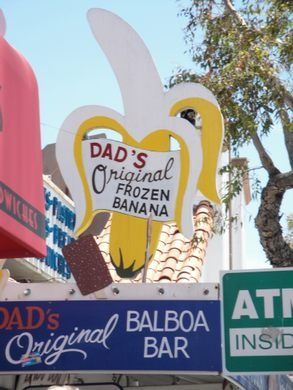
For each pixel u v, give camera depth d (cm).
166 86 1257
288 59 1198
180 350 793
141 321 807
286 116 1201
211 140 992
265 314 792
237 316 795
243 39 1223
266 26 1220
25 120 714
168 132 1002
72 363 799
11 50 715
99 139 1005
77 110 1013
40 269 1218
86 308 815
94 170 994
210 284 814
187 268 1348
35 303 822
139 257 961
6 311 820
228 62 1245
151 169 991
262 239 1205
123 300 815
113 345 801
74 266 817
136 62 1035
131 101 1020
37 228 699
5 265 1166
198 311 804
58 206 1321
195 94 1010
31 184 702
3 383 970
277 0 1217
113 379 1051
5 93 680
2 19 727
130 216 977
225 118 1196
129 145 1003
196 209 1464
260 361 779
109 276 810
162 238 1473
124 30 1048
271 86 1191
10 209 645
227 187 1250
